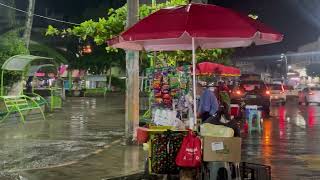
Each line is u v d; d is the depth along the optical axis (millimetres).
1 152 11633
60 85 33125
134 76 12805
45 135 14922
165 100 11359
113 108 27797
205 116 9461
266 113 24359
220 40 7910
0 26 22734
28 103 20766
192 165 7070
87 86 50812
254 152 12297
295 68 78688
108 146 12617
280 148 13000
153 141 7637
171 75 11453
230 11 7043
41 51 36344
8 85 21797
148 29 6992
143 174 8938
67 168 9750
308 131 17234
